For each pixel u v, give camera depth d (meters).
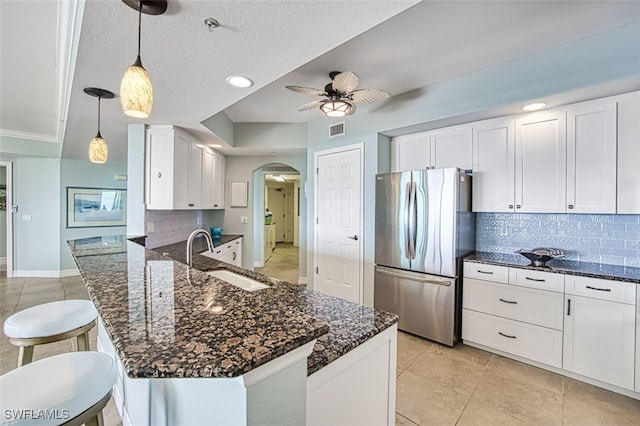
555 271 2.30
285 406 0.70
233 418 0.69
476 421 1.82
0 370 2.30
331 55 2.40
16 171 5.13
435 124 3.06
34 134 4.72
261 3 1.26
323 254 4.06
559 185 2.49
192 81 2.04
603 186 2.29
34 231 5.18
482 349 2.73
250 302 0.97
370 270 3.52
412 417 1.85
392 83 2.93
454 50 2.33
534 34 2.11
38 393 0.99
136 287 1.16
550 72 2.30
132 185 3.15
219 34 1.49
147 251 2.15
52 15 1.84
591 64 2.13
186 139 3.48
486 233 3.16
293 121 4.28
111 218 5.78
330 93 2.59
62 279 5.03
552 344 2.33
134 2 1.23
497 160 2.82
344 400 1.00
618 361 2.06
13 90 2.96
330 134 3.96
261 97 3.35
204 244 3.80
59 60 2.36
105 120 2.97
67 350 2.62
